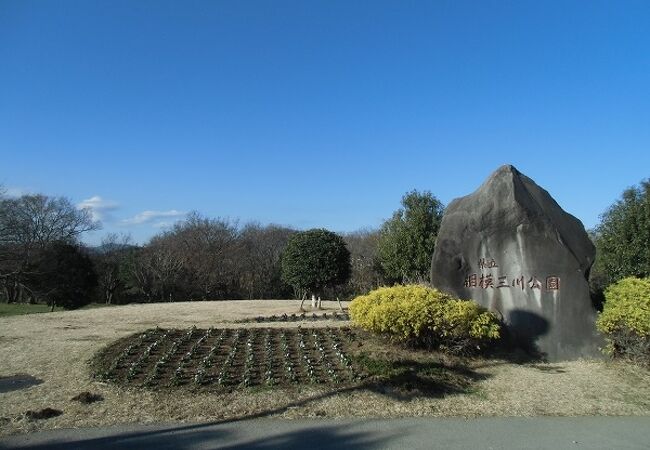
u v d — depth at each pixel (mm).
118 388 7773
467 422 6996
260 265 35875
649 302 9336
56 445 5879
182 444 5969
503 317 10695
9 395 7496
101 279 32281
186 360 9156
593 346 10188
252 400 7430
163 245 37062
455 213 11398
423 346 9859
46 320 14023
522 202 10797
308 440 6180
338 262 16172
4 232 30891
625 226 13883
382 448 5984
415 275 20438
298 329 11719
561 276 10531
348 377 8336
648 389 8633
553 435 6574
